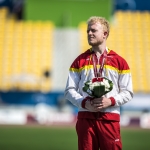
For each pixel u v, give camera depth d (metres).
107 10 48.22
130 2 51.44
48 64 46.00
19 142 24.03
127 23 50.31
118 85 10.31
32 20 49.22
